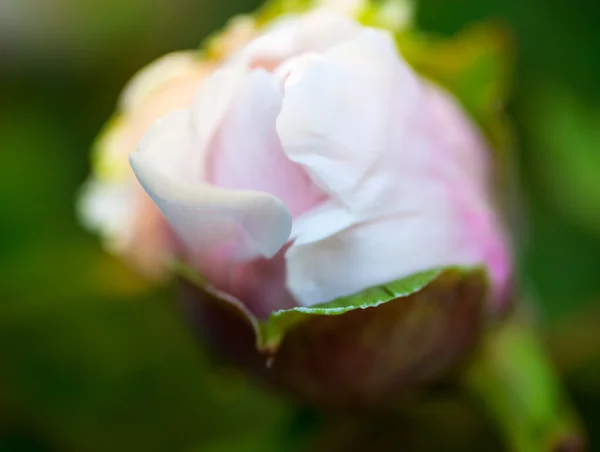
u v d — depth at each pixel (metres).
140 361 0.19
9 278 0.19
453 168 0.15
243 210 0.14
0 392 0.19
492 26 0.16
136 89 0.16
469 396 0.16
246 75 0.14
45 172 0.20
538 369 0.16
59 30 0.20
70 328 0.19
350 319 0.14
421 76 0.16
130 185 0.16
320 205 0.14
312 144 0.14
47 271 0.19
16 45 0.20
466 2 0.20
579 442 0.16
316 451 0.18
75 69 0.20
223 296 0.14
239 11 0.20
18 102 0.20
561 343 0.19
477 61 0.16
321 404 0.16
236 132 0.14
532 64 0.20
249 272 0.14
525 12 0.20
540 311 0.18
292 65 0.14
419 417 0.18
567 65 0.19
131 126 0.16
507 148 0.16
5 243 0.19
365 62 0.14
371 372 0.15
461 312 0.15
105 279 0.18
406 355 0.15
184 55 0.16
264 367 0.15
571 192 0.19
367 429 0.18
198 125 0.14
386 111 0.14
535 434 0.16
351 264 0.14
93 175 0.19
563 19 0.20
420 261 0.14
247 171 0.14
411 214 0.14
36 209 0.20
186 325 0.16
